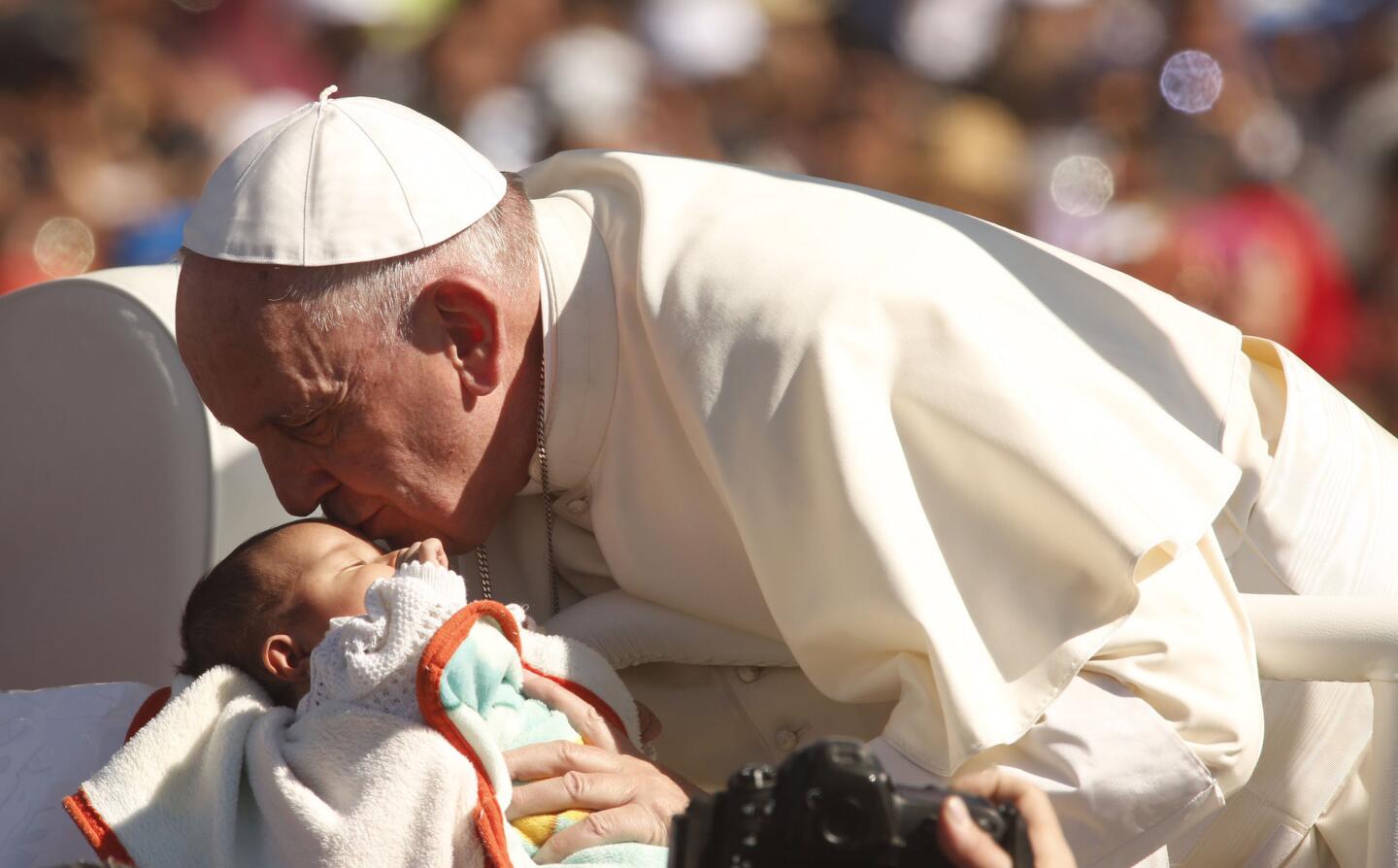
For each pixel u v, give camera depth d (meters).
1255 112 23.50
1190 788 7.31
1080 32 23.95
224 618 8.05
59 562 10.44
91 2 20.25
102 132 19.58
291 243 8.18
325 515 8.75
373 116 8.66
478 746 7.12
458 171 8.66
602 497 8.91
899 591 7.51
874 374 7.95
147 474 10.07
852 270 8.23
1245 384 9.27
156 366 10.05
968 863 5.29
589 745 7.78
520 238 8.77
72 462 10.37
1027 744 7.38
